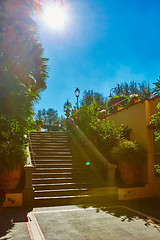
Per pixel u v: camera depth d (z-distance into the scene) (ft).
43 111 135.44
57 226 16.55
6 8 18.33
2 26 18.54
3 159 23.66
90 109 42.78
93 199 25.63
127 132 34.04
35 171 29.30
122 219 18.52
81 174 30.50
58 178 28.17
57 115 135.54
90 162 33.71
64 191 25.58
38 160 32.50
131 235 14.83
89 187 27.45
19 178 24.53
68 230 15.71
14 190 23.20
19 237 14.12
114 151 29.76
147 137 30.01
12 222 17.35
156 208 22.54
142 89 84.69
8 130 21.56
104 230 15.79
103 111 44.11
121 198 26.71
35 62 20.66
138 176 29.86
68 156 35.37
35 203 23.43
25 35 19.54
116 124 38.11
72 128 46.70
